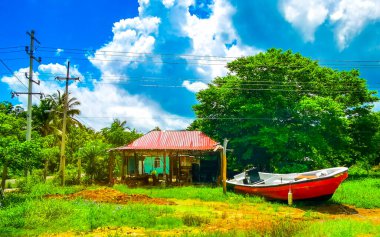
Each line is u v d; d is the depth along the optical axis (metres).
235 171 40.88
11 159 20.84
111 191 26.16
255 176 27.95
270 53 40.56
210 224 16.14
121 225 15.52
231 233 13.49
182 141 34.62
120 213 17.17
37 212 16.55
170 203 22.11
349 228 14.04
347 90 44.62
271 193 23.64
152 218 16.50
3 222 15.14
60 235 13.81
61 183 32.50
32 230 14.50
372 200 23.33
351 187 29.61
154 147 33.84
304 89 40.81
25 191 26.98
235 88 38.75
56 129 51.22
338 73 44.81
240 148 39.72
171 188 30.06
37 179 30.09
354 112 45.47
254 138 36.44
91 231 14.45
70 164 41.28
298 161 37.72
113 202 21.62
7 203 20.05
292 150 36.41
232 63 40.06
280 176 27.16
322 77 43.91
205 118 40.50
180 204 22.23
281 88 38.38
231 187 27.34
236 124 39.16
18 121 28.44
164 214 18.23
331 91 43.38
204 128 40.78
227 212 19.77
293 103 38.09
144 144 34.56
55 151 34.91
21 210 16.69
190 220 16.41
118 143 57.84
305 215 19.22
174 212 18.92
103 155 37.72
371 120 44.94
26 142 21.53
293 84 39.66
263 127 36.09
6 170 23.69
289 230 13.89
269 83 38.31
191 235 13.25
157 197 24.97
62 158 32.91
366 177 42.72
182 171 35.66
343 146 42.28
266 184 25.16
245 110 37.12
